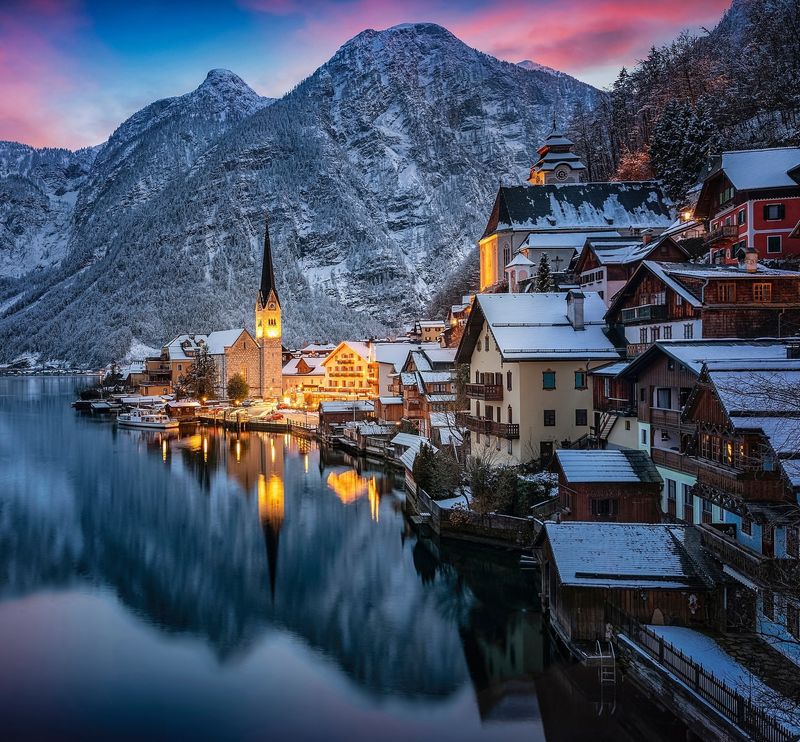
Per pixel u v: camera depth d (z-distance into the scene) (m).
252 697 32.88
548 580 38.19
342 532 60.66
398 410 105.00
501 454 61.19
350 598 45.25
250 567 52.22
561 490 44.28
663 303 51.94
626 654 30.39
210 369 182.88
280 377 199.00
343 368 164.38
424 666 35.47
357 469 91.31
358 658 36.66
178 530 63.00
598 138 176.00
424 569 50.28
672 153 123.56
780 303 46.88
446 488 58.94
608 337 58.91
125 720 30.92
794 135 96.62
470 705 31.62
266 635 40.00
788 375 32.16
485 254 135.62
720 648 28.88
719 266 53.31
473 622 40.25
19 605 45.09
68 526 64.81
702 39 152.00
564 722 29.73
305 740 29.17
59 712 31.61
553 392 57.00
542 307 63.06
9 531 63.06
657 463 43.50
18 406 199.38
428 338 150.12
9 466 97.19
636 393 48.84
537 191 125.56
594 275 75.62
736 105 114.31
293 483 83.19
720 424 32.22
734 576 31.66
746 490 29.11
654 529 34.41
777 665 26.97
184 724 30.50
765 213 67.88
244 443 121.06
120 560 54.59
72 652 37.94
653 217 120.25
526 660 35.78
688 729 25.98
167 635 40.22
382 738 29.09
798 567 24.61
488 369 64.94
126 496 77.38
